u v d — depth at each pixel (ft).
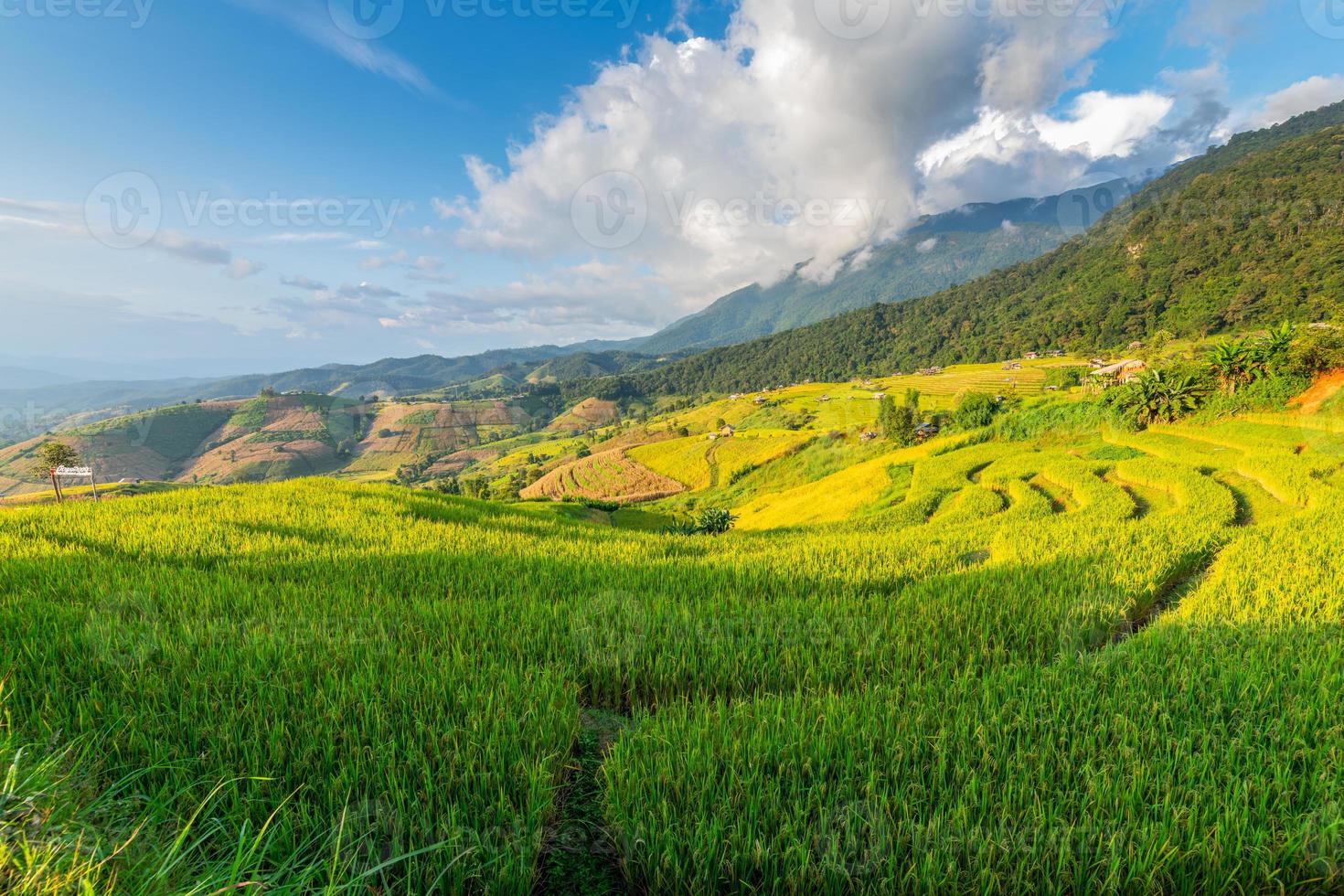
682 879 10.78
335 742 14.44
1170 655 20.43
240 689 16.83
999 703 16.88
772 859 10.73
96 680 16.84
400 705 16.15
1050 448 133.59
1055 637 24.13
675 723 15.62
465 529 55.67
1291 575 30.01
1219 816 11.62
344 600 27.73
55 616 22.66
